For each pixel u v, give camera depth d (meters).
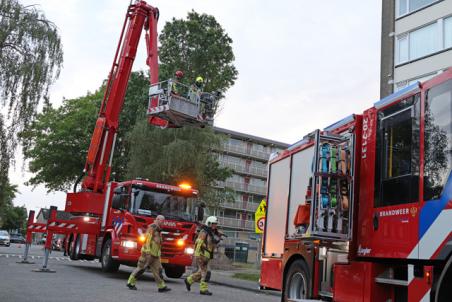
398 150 6.59
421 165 6.02
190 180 27.75
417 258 5.81
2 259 18.69
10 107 21.55
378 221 6.78
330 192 7.57
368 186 7.20
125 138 29.53
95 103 38.75
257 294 14.71
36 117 22.30
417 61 26.08
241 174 70.25
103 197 16.55
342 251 7.56
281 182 10.38
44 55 22.14
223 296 12.27
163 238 14.60
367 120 7.51
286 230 9.68
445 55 24.48
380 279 6.56
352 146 7.68
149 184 14.88
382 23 29.00
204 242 12.34
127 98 32.66
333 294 7.56
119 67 17.67
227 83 34.22
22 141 22.09
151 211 14.68
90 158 17.14
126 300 9.38
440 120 5.82
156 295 10.77
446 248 5.33
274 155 11.09
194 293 12.16
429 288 5.50
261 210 14.97
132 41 17.70
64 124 41.03
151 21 17.39
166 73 31.58
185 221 15.08
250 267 30.05
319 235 7.40
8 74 21.38
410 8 27.16
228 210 68.06
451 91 5.72
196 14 34.50
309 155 9.10
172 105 14.52
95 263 21.92
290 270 9.16
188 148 27.44
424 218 5.79
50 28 22.62
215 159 32.12
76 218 16.45
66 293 9.79
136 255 14.17
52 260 21.25
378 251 6.66
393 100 6.87
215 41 33.69
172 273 16.66
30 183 41.81
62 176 41.62
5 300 8.15
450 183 5.44
